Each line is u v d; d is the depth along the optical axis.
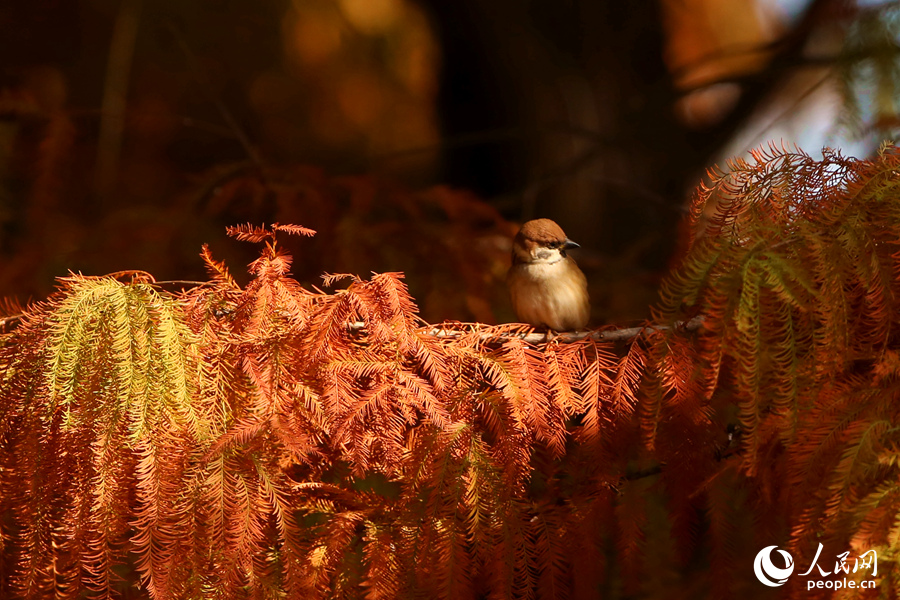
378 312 6.18
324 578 6.17
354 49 9.05
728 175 6.23
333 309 6.17
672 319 6.21
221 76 8.31
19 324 6.21
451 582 6.17
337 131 9.12
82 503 6.16
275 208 6.64
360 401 6.17
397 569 6.17
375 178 6.63
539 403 6.20
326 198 6.62
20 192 6.79
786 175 6.22
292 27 8.79
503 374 6.20
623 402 6.21
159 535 6.15
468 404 6.19
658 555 6.34
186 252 6.62
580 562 6.21
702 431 6.21
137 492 6.15
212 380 6.16
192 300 6.18
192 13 8.23
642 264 6.87
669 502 6.24
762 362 6.16
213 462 6.16
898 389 6.14
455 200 6.64
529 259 6.53
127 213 6.68
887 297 6.16
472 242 6.62
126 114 6.72
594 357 6.22
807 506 6.14
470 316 6.57
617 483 6.22
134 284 6.18
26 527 6.18
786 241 6.19
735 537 6.25
